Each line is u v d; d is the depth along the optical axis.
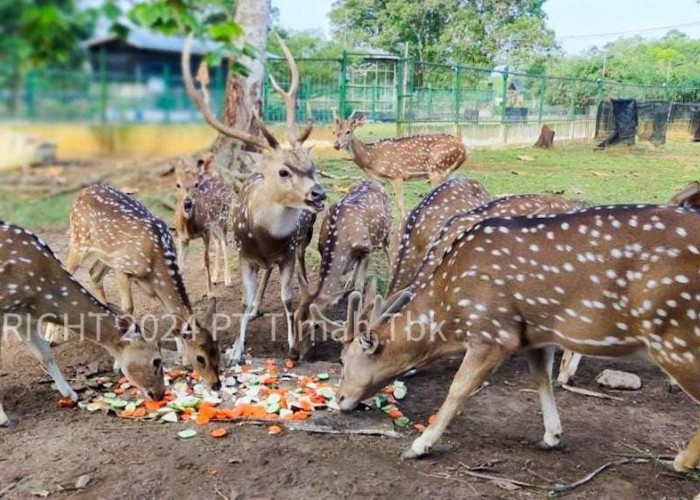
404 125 19.23
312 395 3.91
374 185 6.19
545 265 3.03
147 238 4.72
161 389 3.86
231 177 8.96
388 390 4.11
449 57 34.72
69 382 4.18
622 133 21.08
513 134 22.11
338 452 3.33
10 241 3.67
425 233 5.16
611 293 2.91
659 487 3.12
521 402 4.10
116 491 2.95
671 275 2.80
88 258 5.38
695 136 23.67
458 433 3.64
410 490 3.00
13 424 3.62
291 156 4.46
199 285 6.56
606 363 4.77
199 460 3.22
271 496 2.93
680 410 4.03
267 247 4.69
